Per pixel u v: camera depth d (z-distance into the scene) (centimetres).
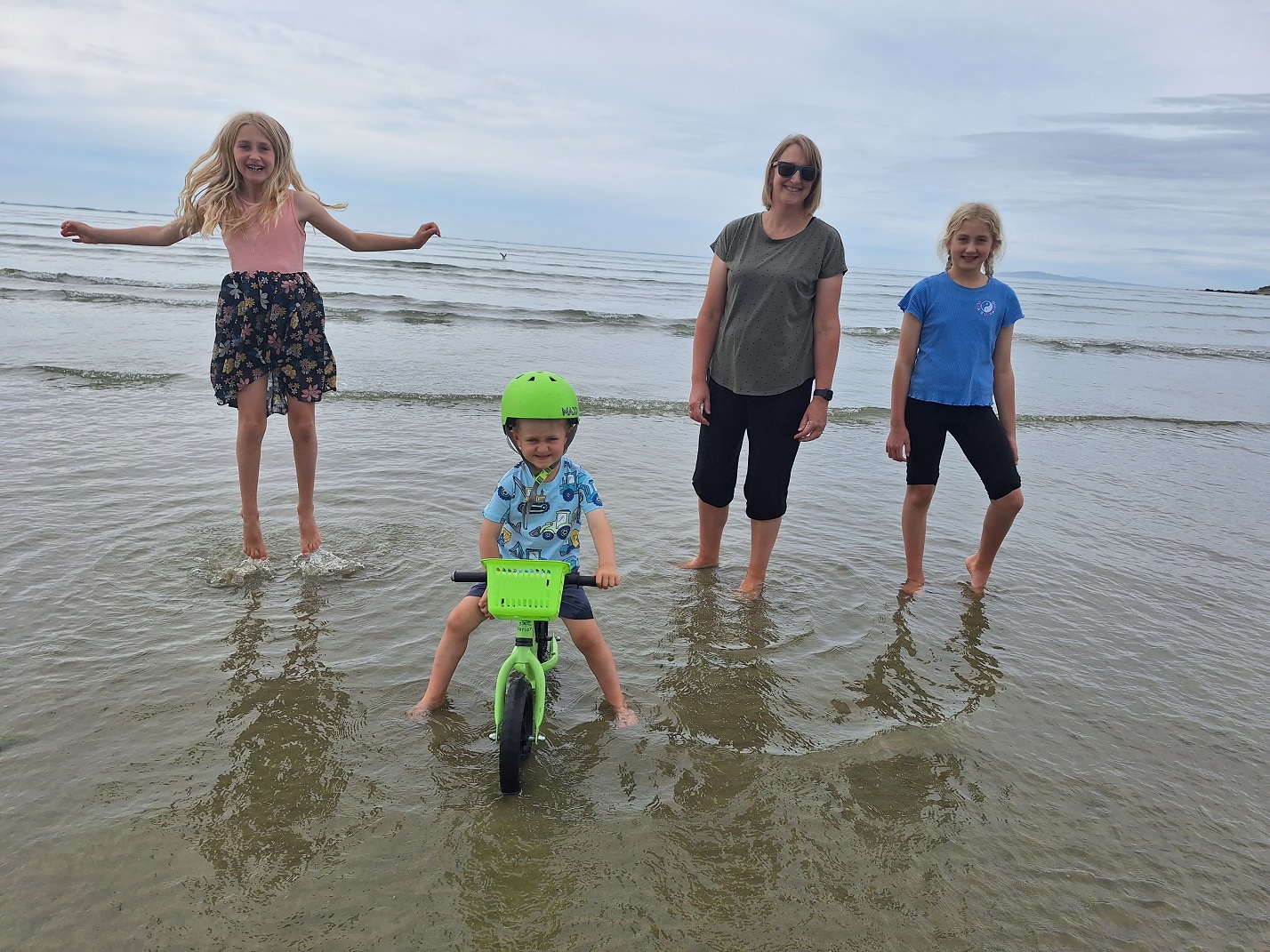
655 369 1334
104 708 340
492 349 1391
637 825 294
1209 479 844
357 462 703
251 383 461
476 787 310
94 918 239
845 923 255
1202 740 369
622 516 629
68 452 664
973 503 715
